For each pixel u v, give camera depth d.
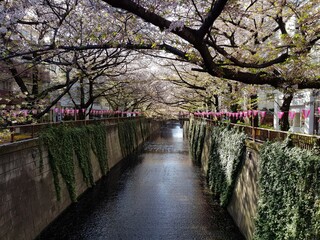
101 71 16.48
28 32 11.40
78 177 15.73
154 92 29.03
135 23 7.40
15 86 18.69
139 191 17.14
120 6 4.56
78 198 15.45
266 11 8.51
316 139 6.69
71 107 29.03
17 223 9.20
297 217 6.74
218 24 10.08
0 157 8.43
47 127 12.58
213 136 18.17
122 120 31.48
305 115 8.60
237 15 8.13
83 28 8.66
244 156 11.77
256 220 8.86
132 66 24.05
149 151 34.50
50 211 11.89
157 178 20.44
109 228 11.92
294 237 6.77
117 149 27.19
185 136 50.69
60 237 11.06
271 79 6.96
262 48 8.14
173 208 14.16
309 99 17.06
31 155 10.54
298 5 8.54
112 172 22.47
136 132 38.88
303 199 6.61
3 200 8.50
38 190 10.93
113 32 7.50
